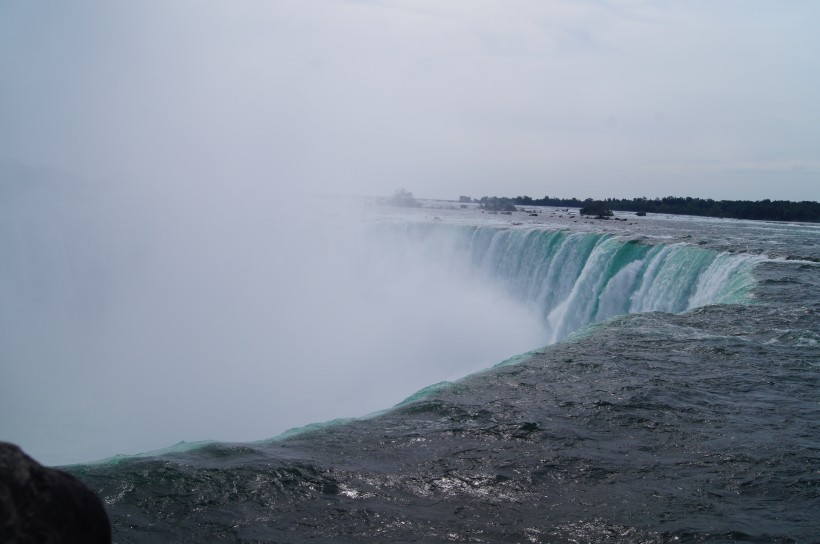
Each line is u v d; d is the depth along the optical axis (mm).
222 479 5898
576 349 11055
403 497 5738
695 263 22422
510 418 7762
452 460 6551
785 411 8180
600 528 5270
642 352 10836
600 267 27422
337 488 5844
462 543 4988
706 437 7320
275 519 5258
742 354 10750
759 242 30703
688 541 5078
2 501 2059
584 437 7246
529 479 6164
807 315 13586
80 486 2369
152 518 5184
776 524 5375
